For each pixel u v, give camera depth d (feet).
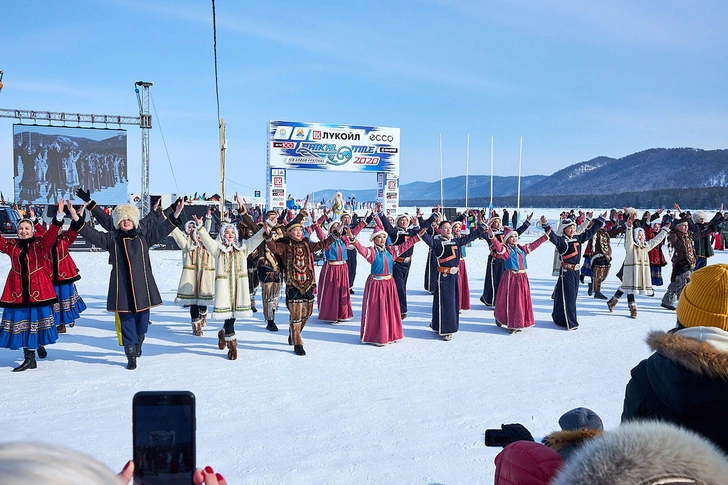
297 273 24.49
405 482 12.80
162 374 21.33
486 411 17.52
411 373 21.77
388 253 27.02
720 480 3.59
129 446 14.66
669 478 3.54
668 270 59.26
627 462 3.66
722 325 6.15
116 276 21.98
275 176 94.79
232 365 22.72
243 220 27.94
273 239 24.61
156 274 50.62
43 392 19.06
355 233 32.37
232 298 23.24
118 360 23.29
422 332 29.58
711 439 5.85
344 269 32.24
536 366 22.94
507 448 7.19
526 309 29.43
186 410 5.11
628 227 34.12
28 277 21.54
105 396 18.71
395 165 99.25
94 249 75.41
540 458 6.57
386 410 17.54
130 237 22.18
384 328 26.35
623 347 26.35
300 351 24.58
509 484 6.87
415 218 47.21
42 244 21.88
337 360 23.66
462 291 36.06
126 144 99.91
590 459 3.86
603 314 34.76
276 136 93.91
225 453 14.25
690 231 40.52
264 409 17.56
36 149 95.76
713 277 6.26
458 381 20.75
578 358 24.27
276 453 14.28
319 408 17.69
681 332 6.30
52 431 15.61
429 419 16.80
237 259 23.48
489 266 37.45
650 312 35.58
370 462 13.80
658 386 6.19
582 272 43.01
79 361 23.08
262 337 27.89
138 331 22.57
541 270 57.31
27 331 21.53
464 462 13.85
